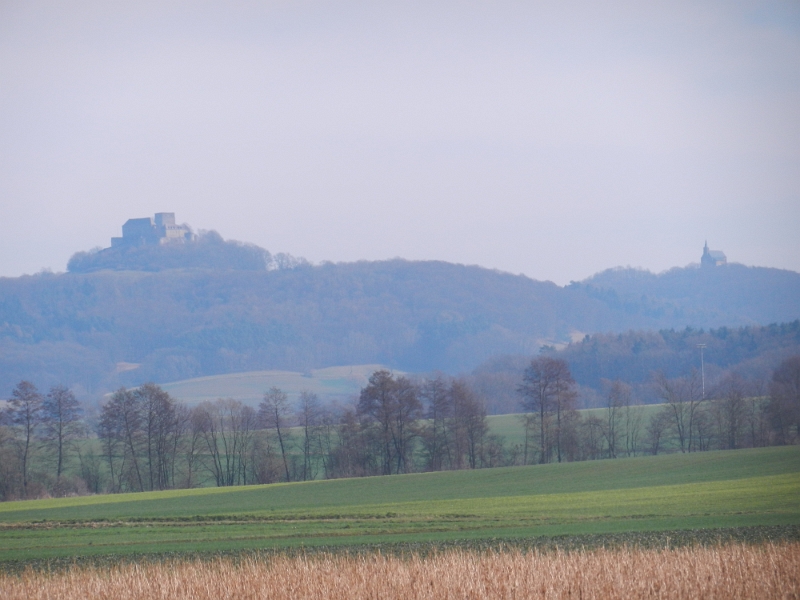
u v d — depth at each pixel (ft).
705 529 388.37
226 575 261.44
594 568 244.83
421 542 384.47
